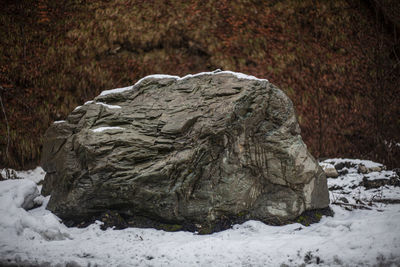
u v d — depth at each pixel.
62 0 12.08
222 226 5.65
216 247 4.75
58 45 11.41
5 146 9.90
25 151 10.05
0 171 9.48
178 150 5.63
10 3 11.59
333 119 11.35
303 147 6.00
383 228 4.76
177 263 4.41
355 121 11.37
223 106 5.66
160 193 5.61
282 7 12.73
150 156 5.68
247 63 11.85
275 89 6.08
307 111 11.38
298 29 12.47
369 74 12.02
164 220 5.81
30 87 10.84
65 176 6.09
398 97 11.81
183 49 12.10
